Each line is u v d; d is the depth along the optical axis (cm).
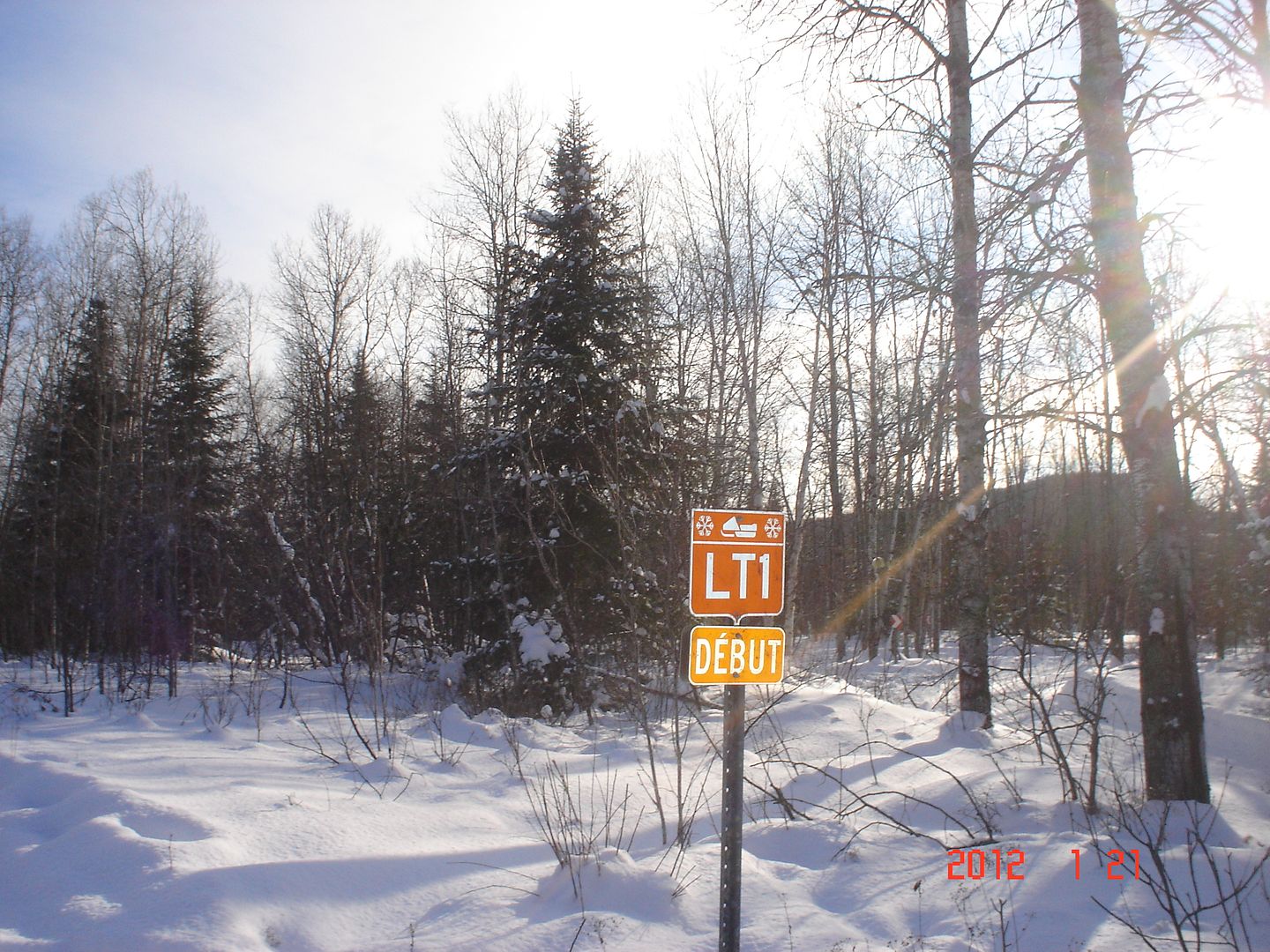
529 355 1360
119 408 2027
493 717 1134
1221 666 1625
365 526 1820
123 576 1453
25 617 1903
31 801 728
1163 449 665
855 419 2298
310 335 2462
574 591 1302
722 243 1902
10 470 2297
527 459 1289
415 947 442
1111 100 685
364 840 588
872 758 805
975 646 970
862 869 544
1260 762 829
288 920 464
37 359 2612
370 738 975
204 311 2572
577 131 1473
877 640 2095
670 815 658
